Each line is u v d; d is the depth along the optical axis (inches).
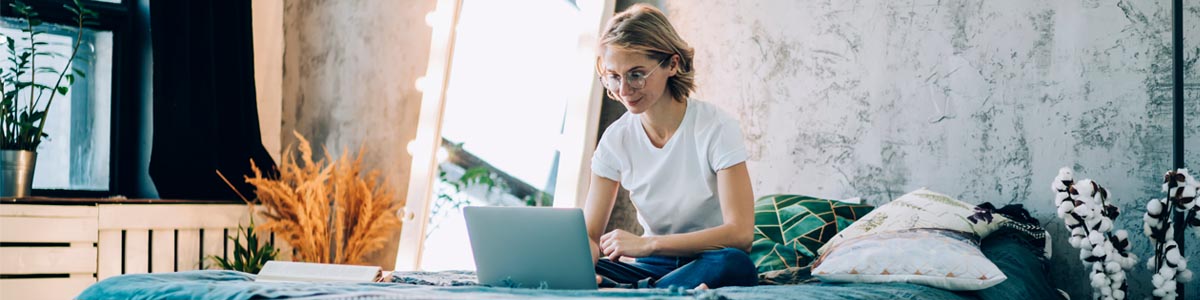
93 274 126.9
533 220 69.5
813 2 120.1
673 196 83.3
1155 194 98.3
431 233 138.3
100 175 150.9
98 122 150.8
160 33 144.0
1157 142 98.3
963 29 109.6
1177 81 90.1
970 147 108.9
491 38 138.4
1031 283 87.2
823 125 119.2
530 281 70.3
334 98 159.8
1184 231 96.9
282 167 153.7
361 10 156.4
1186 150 97.4
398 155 147.3
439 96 139.9
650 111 82.1
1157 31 98.1
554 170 130.6
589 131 129.7
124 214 130.3
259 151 155.0
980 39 108.5
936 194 100.4
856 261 80.4
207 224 140.8
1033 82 105.3
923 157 111.8
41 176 144.9
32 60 139.3
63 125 147.4
